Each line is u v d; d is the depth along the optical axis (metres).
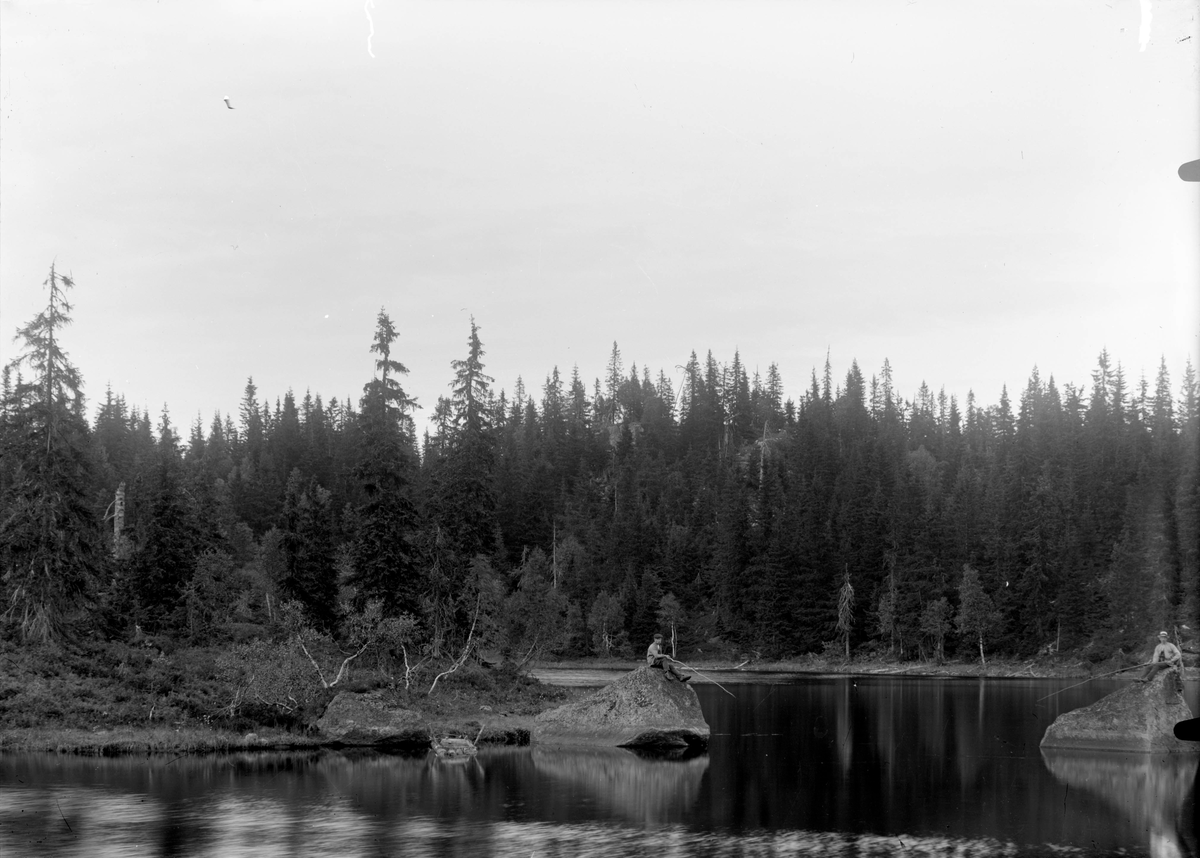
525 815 24.11
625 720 37.19
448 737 37.84
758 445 185.38
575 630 117.38
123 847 20.77
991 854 19.89
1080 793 26.62
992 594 109.31
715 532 136.12
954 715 52.03
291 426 170.88
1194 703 45.28
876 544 121.62
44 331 49.94
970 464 157.25
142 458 129.50
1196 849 20.22
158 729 38.03
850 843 20.92
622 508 150.00
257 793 27.14
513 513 132.62
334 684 42.09
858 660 114.56
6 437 49.25
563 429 192.12
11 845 20.97
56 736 36.31
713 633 124.94
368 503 55.25
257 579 75.50
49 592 47.50
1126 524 82.69
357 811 24.55
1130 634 85.75
